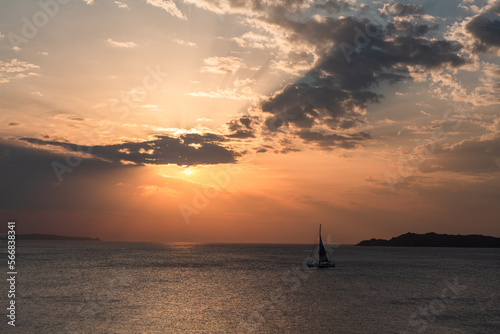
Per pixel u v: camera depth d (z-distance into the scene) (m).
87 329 44.59
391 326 48.03
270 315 52.44
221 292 72.06
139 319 49.31
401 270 124.00
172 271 111.62
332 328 46.50
